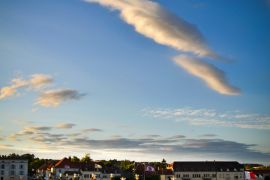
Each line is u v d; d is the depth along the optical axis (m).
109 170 199.12
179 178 180.75
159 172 194.50
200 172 181.25
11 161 178.88
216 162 187.88
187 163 187.12
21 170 180.00
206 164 185.88
